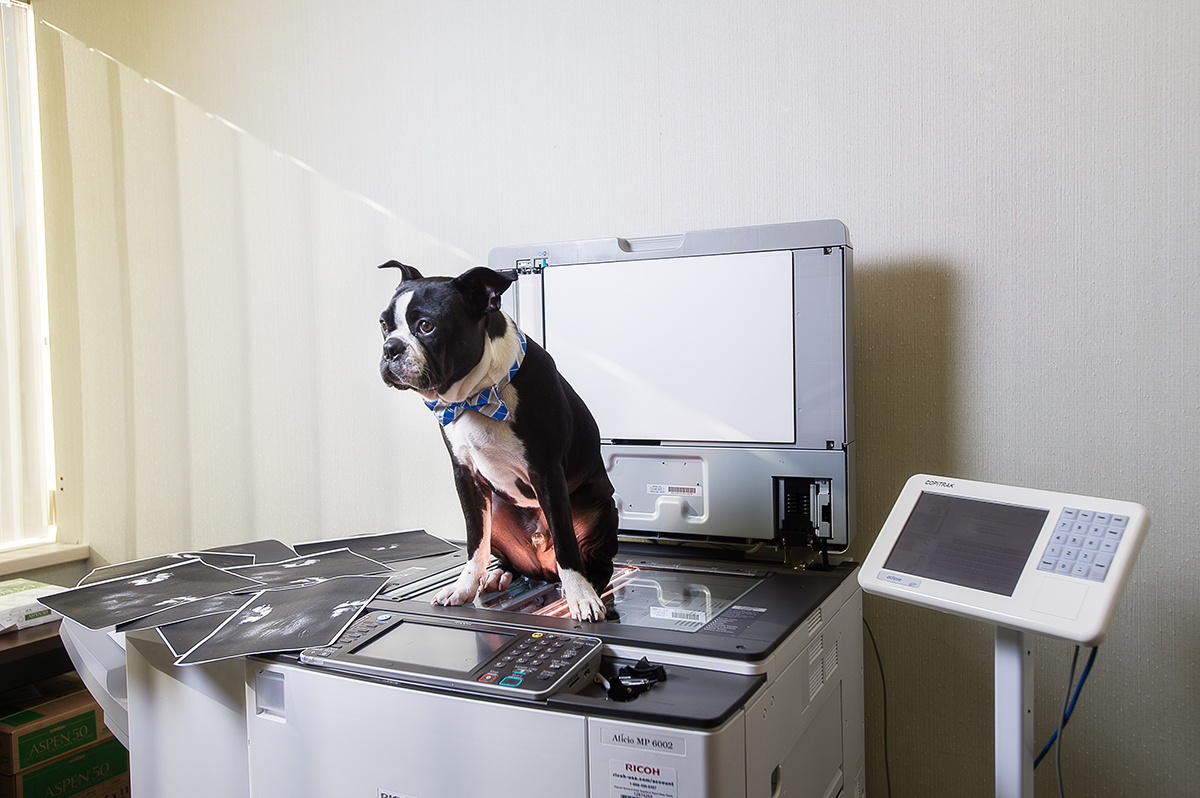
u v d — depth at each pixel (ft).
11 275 6.25
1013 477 3.56
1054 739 3.06
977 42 3.58
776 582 3.14
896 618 3.81
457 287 2.50
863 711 3.52
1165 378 3.28
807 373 3.35
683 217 4.24
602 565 3.10
